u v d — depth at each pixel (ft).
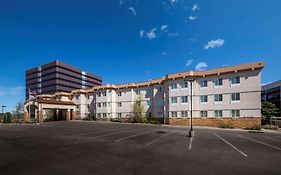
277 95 196.34
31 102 173.78
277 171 28.25
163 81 151.43
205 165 30.89
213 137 65.21
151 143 51.55
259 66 112.68
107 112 177.88
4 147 45.50
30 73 443.73
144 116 160.15
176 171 27.71
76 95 208.64
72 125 121.39
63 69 411.54
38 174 26.30
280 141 57.93
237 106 118.11
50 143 51.11
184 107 133.08
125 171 27.53
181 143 51.80
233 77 121.08
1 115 231.91
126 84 177.06
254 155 38.40
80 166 29.89
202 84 130.62
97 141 54.65
